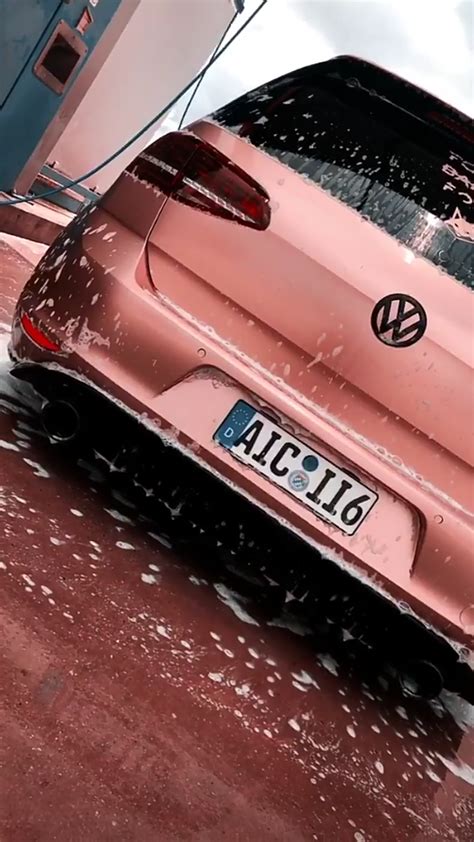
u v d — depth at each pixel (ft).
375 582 6.02
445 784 6.20
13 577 5.12
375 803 5.34
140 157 6.32
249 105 6.25
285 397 5.89
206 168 6.07
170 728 4.75
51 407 6.46
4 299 12.59
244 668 5.88
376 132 6.14
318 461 5.94
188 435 5.98
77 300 6.11
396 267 5.85
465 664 6.17
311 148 6.06
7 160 19.69
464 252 5.94
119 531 6.59
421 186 6.02
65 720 4.27
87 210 6.59
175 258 6.07
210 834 4.17
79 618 5.16
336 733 5.87
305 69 6.34
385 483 5.89
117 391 6.02
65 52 18.65
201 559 7.16
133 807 4.02
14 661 4.45
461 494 5.96
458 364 5.83
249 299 5.95
